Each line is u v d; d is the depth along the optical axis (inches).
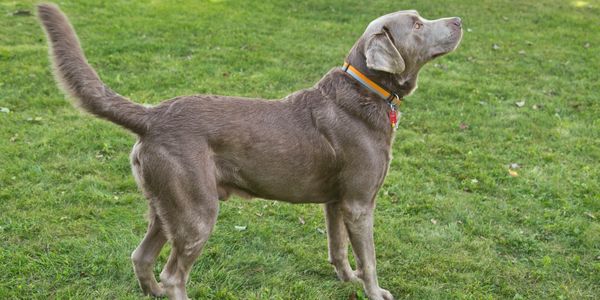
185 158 126.2
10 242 169.8
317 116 139.1
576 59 403.9
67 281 155.5
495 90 333.1
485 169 234.7
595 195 213.9
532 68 379.6
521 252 180.9
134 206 195.3
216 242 178.4
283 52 381.4
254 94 305.1
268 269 167.0
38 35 384.2
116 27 408.8
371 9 515.5
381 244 182.1
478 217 199.0
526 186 220.7
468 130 274.2
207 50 373.4
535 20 510.9
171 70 332.5
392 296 155.8
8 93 284.7
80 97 126.3
